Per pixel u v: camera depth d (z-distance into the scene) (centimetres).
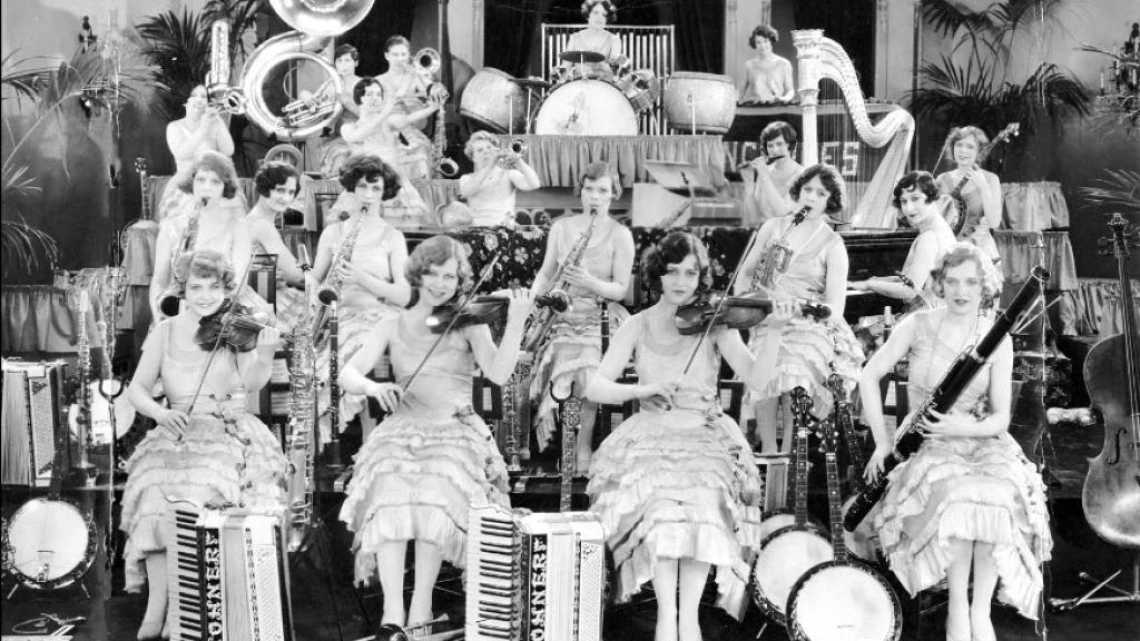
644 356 521
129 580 536
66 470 595
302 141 792
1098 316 710
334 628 534
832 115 788
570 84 822
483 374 530
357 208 654
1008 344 522
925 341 539
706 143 775
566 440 523
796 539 531
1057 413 681
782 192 739
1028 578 500
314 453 609
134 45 729
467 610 476
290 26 759
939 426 515
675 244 513
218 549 488
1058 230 734
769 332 518
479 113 840
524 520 476
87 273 641
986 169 773
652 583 564
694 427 513
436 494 503
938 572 503
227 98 741
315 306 647
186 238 650
